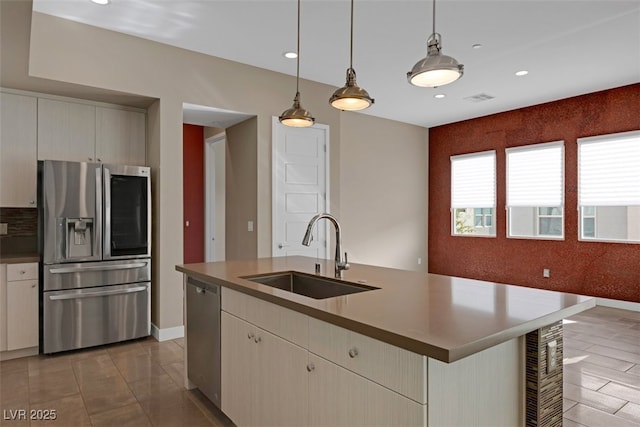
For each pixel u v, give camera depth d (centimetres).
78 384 287
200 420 239
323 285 239
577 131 542
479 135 664
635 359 335
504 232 627
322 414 161
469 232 685
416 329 129
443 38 369
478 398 141
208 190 652
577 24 341
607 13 323
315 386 165
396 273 251
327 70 455
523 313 151
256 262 305
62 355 345
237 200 485
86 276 356
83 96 377
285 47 394
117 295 371
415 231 722
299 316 175
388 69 449
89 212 356
